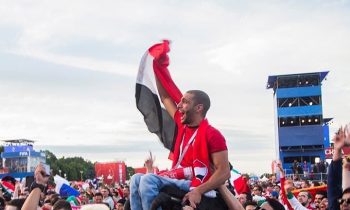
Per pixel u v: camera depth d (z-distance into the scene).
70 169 112.06
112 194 17.20
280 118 58.06
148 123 4.15
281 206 7.20
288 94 57.97
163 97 4.09
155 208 3.24
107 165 40.78
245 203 8.65
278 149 58.41
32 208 5.33
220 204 3.50
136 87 4.18
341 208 4.62
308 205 11.17
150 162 4.52
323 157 56.72
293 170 44.12
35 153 75.38
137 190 3.42
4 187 12.67
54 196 9.50
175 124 3.98
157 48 4.13
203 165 3.42
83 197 16.88
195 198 3.25
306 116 57.53
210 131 3.44
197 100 3.54
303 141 57.22
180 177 3.47
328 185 4.77
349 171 4.67
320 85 57.84
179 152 3.65
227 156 3.42
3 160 73.25
